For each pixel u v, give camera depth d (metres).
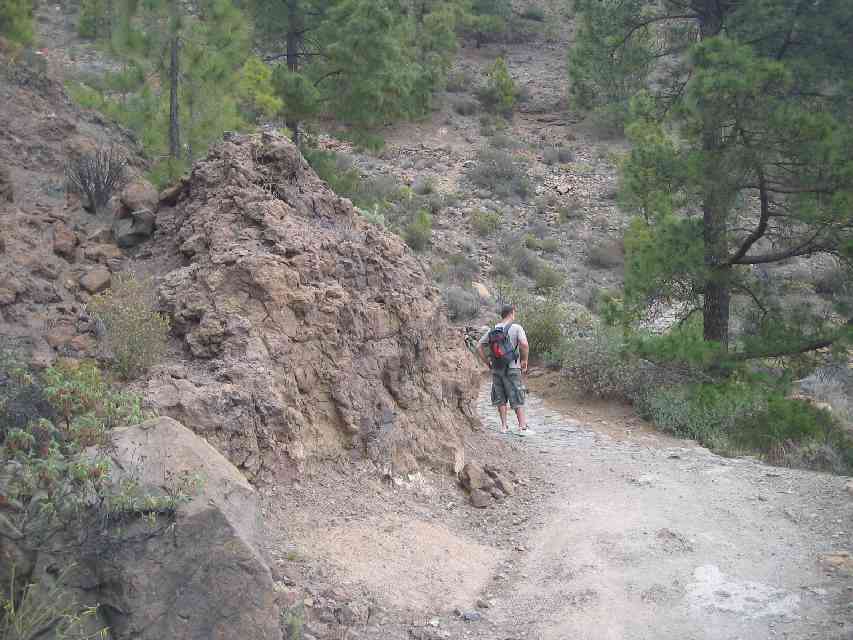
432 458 7.99
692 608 5.81
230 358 6.72
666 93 17.56
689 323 16.58
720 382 13.23
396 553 6.20
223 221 7.85
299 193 8.76
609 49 18.62
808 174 13.05
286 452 6.63
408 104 24.28
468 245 26.53
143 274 7.93
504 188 31.28
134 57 13.59
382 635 5.18
